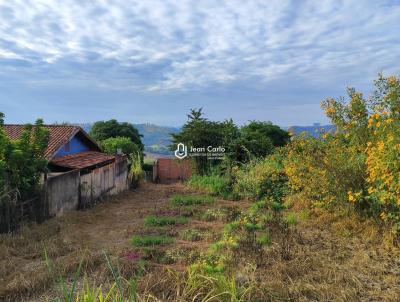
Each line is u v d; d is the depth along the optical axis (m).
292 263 6.09
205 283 4.77
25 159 10.33
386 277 5.50
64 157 16.80
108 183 17.38
